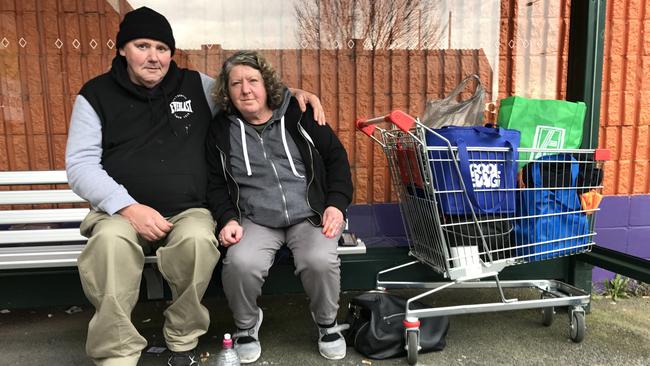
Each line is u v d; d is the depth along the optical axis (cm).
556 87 369
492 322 289
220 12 349
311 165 244
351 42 358
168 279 219
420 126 229
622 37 354
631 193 367
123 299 204
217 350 257
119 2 338
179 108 243
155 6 343
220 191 247
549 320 280
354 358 246
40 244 301
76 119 230
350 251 250
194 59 350
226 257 228
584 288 292
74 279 251
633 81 358
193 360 227
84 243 301
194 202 242
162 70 237
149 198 232
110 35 338
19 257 246
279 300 331
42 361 250
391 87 363
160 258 215
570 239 260
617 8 351
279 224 243
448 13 360
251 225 243
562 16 364
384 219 366
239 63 236
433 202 240
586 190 265
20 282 247
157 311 313
